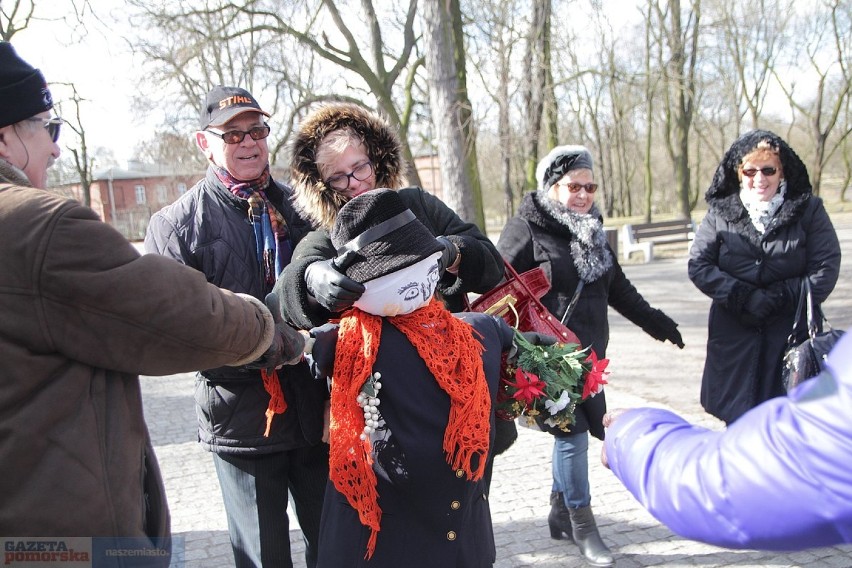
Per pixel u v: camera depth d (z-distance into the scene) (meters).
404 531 1.95
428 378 1.96
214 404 2.50
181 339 1.59
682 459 1.34
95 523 1.51
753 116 30.73
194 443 5.61
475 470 1.95
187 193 2.63
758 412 1.25
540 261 3.47
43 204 1.51
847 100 31.25
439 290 2.49
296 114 15.23
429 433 1.93
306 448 2.62
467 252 2.42
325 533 2.02
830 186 39.69
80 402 1.54
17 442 1.46
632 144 41.31
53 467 1.49
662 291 11.90
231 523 2.60
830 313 9.06
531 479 4.50
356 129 2.48
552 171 3.56
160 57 14.61
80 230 1.50
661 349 7.96
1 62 1.61
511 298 2.60
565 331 2.73
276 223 2.59
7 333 1.47
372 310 1.99
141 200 46.12
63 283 1.48
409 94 15.41
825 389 1.14
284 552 2.58
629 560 3.43
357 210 1.97
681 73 21.89
